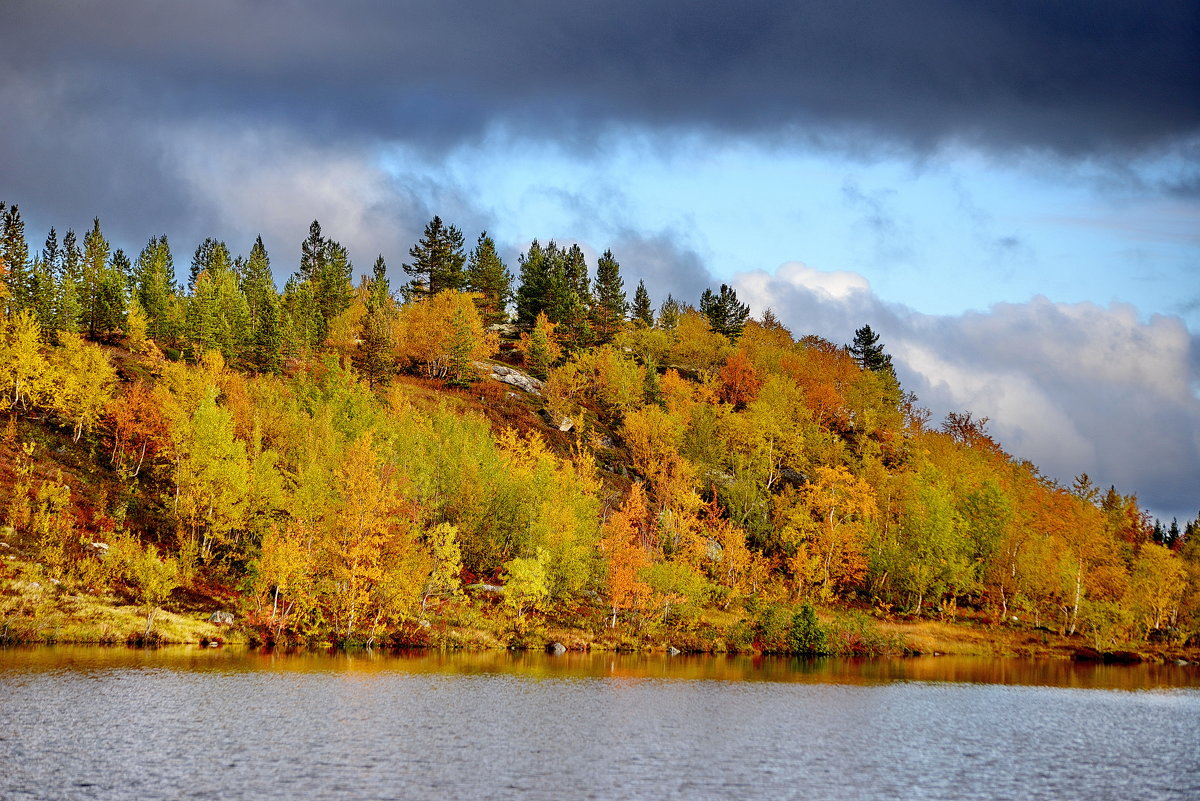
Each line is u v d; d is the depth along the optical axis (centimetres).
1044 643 9944
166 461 8919
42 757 3158
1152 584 10662
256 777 3025
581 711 4666
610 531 8525
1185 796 3306
